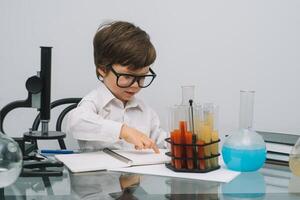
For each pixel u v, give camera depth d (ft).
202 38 5.14
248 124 3.01
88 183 2.56
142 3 5.13
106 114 4.12
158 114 5.16
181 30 5.15
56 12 5.14
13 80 5.20
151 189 2.45
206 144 2.81
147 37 3.91
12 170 2.41
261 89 5.13
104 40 3.85
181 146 2.80
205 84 5.18
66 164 2.93
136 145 3.31
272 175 2.84
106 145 3.87
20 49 5.18
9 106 3.25
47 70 2.95
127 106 4.24
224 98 5.18
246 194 2.42
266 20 5.06
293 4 5.01
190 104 2.89
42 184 2.52
